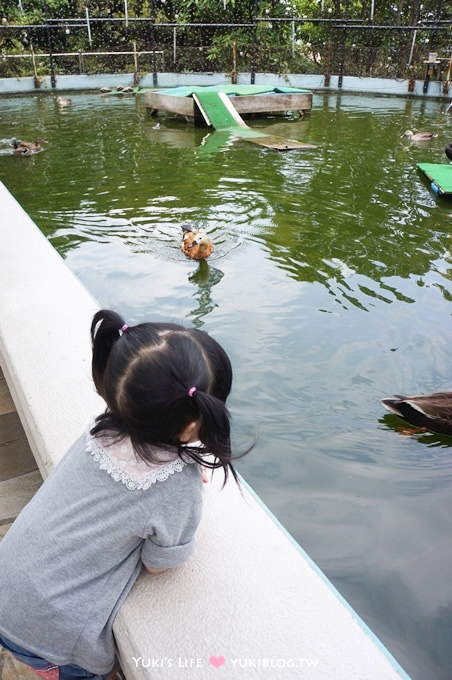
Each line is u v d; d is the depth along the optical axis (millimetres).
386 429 3568
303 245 6430
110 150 11164
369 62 19625
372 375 4102
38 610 1399
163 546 1442
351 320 4855
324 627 1467
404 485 3111
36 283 3371
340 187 8672
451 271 5852
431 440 3494
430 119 15016
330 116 15539
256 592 1551
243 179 9047
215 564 1629
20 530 1494
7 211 4684
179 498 1422
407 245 6496
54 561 1420
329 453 3338
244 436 3451
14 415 3002
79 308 3068
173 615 1479
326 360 4273
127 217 7340
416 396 3625
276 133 13086
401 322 4836
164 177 9180
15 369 2537
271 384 3961
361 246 6441
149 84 20391
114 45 20516
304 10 22375
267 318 4848
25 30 19625
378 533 2775
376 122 14578
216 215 7383
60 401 2316
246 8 21422
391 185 8836
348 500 2980
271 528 1757
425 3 21281
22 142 10938
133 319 4805
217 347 1452
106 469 1447
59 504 1475
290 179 9078
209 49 20359
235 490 1904
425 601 2426
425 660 2184
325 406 3760
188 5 21016
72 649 1434
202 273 5695
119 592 1484
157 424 1362
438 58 18312
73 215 7422
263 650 1407
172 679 1340
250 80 20453
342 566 2580
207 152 10961
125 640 1440
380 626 2309
